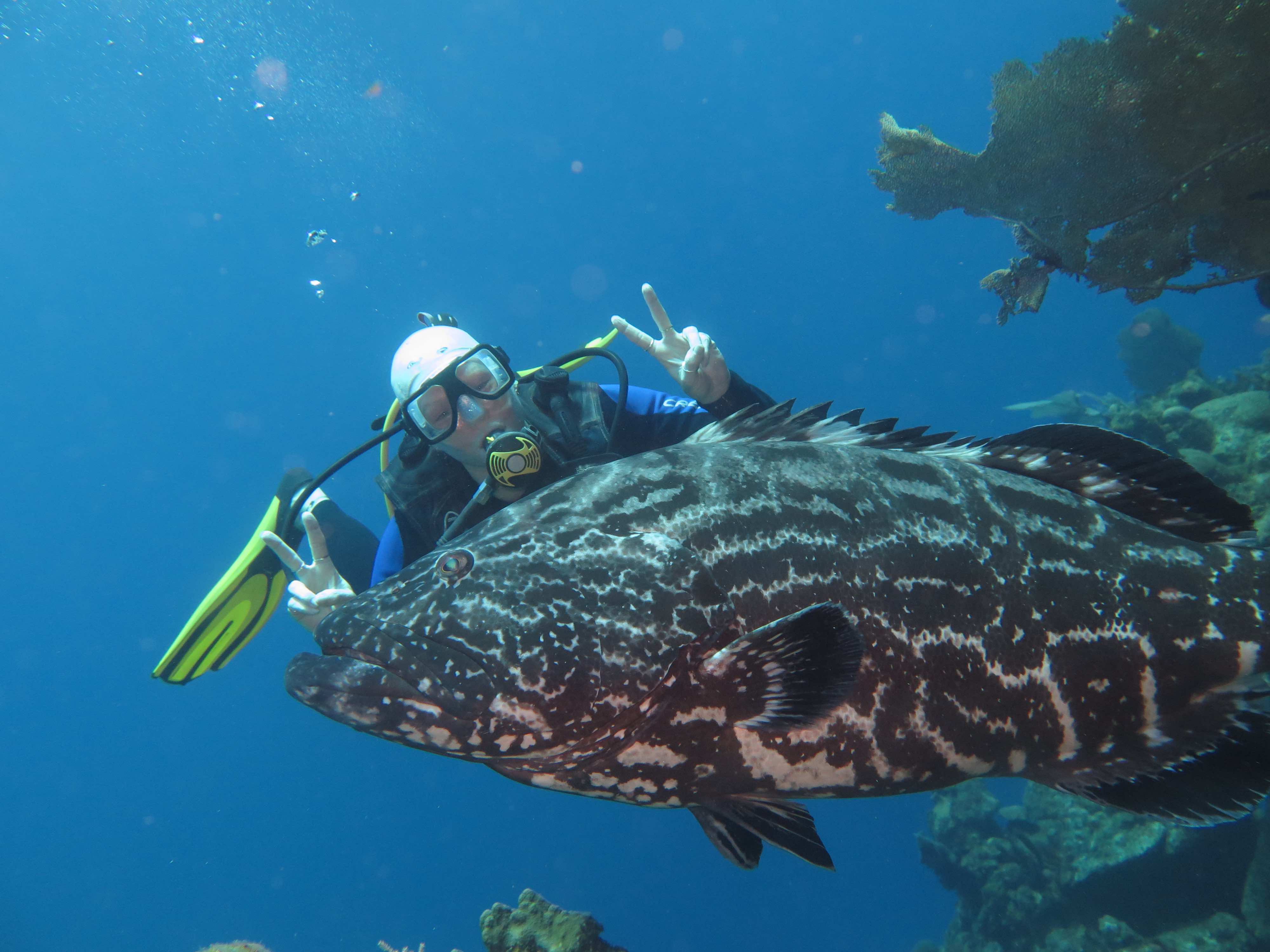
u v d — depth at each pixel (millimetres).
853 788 1931
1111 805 2098
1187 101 3607
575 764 1900
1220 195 3834
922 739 1939
